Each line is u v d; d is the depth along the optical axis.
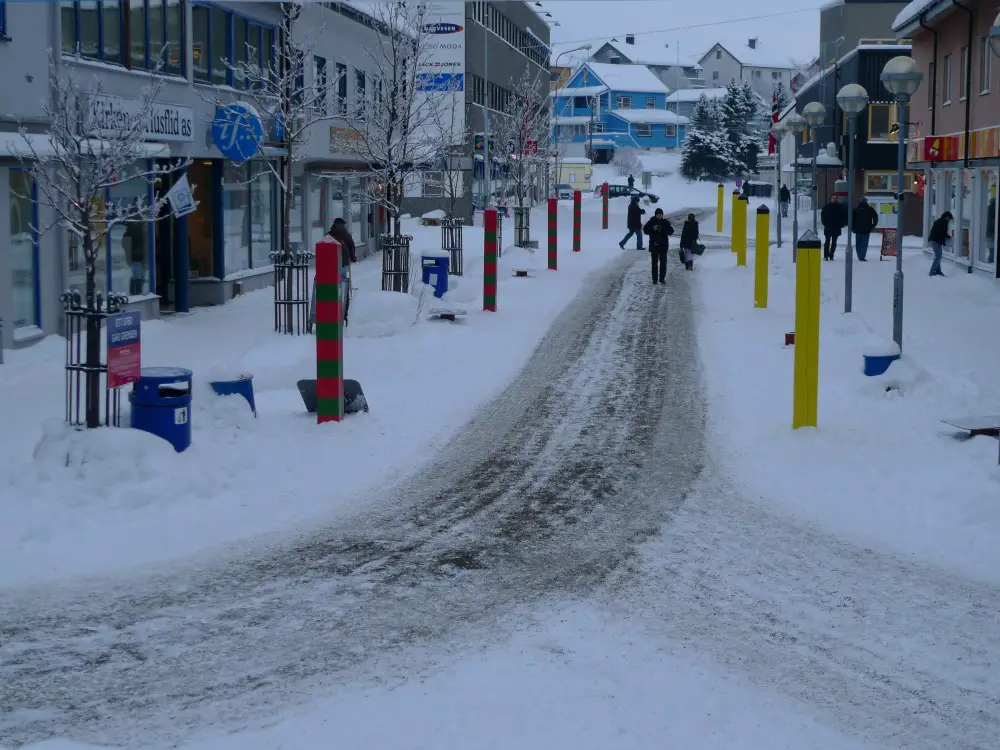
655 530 9.45
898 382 14.27
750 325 21.22
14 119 17.20
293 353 17.58
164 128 21.64
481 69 60.25
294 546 8.92
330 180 34.22
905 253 38.25
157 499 9.88
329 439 12.20
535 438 12.76
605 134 135.25
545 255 38.97
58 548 8.68
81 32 19.25
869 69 55.59
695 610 7.62
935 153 31.28
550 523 9.63
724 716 6.03
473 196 59.25
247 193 27.19
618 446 12.40
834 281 29.05
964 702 6.26
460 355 18.11
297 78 29.05
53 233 18.58
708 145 107.25
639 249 41.41
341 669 6.58
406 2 30.86
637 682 6.43
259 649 6.87
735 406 14.40
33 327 18.17
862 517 9.78
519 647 6.93
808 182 66.25
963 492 10.01
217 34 25.05
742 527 9.54
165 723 5.88
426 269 25.39
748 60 166.50
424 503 10.20
